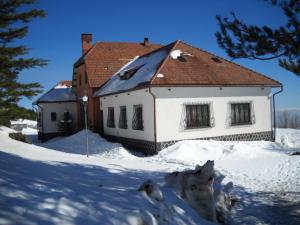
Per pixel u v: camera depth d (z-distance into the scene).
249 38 6.67
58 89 32.44
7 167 6.60
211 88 17.36
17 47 15.70
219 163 13.05
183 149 15.17
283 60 6.75
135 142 18.16
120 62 25.73
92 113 24.02
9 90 15.23
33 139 31.97
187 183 6.38
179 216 5.37
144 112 17.03
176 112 16.45
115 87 20.34
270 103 19.31
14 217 3.54
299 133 24.16
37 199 4.20
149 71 17.80
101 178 8.22
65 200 4.33
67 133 29.64
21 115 15.77
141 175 9.70
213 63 19.08
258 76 19.28
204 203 6.27
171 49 19.17
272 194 8.73
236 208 7.60
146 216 4.57
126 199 4.98
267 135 19.09
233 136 18.00
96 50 26.41
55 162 9.88
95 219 4.04
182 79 16.56
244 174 11.06
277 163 12.73
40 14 15.93
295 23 6.32
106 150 17.38
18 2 15.39
